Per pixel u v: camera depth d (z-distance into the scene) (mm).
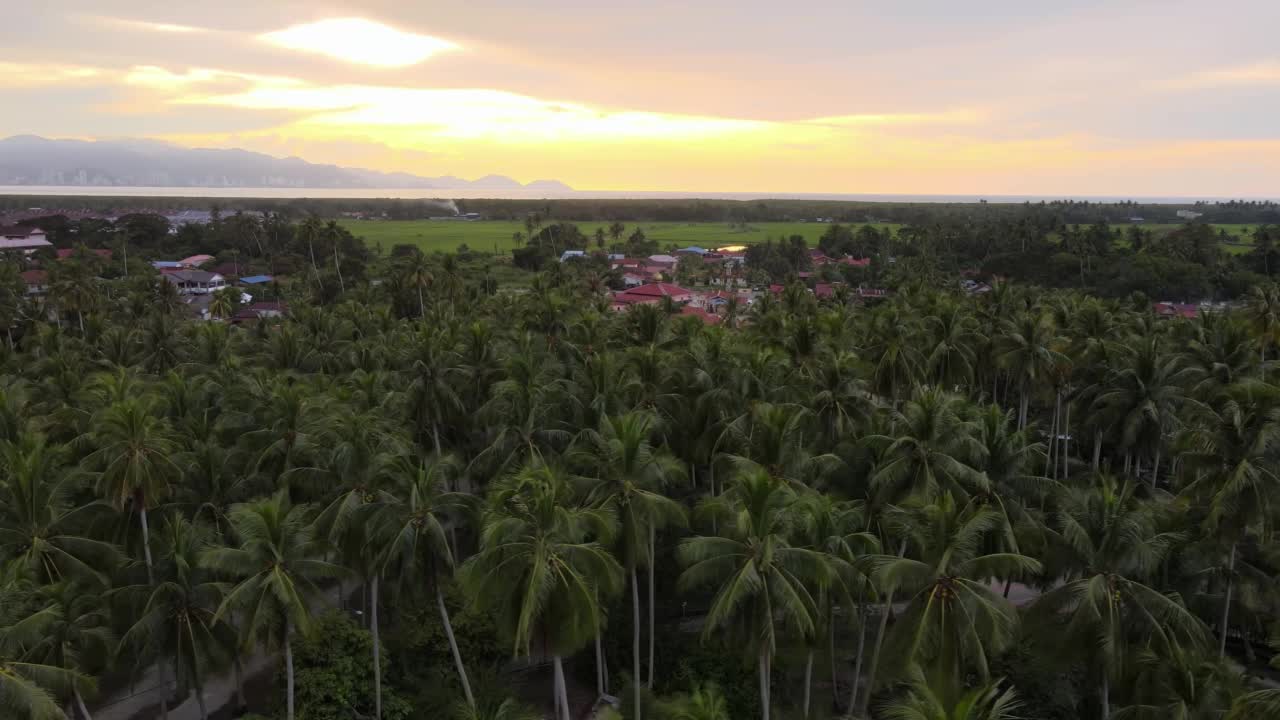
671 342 65375
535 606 27188
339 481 38562
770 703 34531
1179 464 43750
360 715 33906
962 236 192500
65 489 36719
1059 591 28906
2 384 57500
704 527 41250
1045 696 32375
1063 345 63312
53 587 29531
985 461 36250
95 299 112062
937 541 27703
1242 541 38656
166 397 51812
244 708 35938
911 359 59938
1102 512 29125
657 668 37250
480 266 192125
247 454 44281
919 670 23297
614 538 31047
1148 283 132000
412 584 33844
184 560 30594
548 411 47281
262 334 91812
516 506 29312
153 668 40688
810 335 61875
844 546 30281
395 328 90312
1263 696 22938
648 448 34469
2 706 24141
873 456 38688
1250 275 129625
